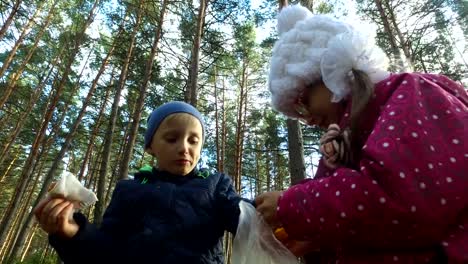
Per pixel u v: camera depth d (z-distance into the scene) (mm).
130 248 1452
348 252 1050
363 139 1130
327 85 1251
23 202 25500
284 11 1562
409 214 864
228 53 11492
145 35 11461
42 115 18266
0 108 14414
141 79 12602
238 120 18484
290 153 6277
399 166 889
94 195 1358
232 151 19875
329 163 1164
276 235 1331
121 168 9680
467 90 1180
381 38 11773
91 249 1420
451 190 872
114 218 1549
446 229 887
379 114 1108
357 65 1206
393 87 1116
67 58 16984
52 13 15586
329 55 1237
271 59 1519
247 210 1364
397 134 939
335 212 943
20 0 12570
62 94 17938
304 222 1018
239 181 16594
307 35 1361
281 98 1449
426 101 1014
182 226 1473
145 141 1762
